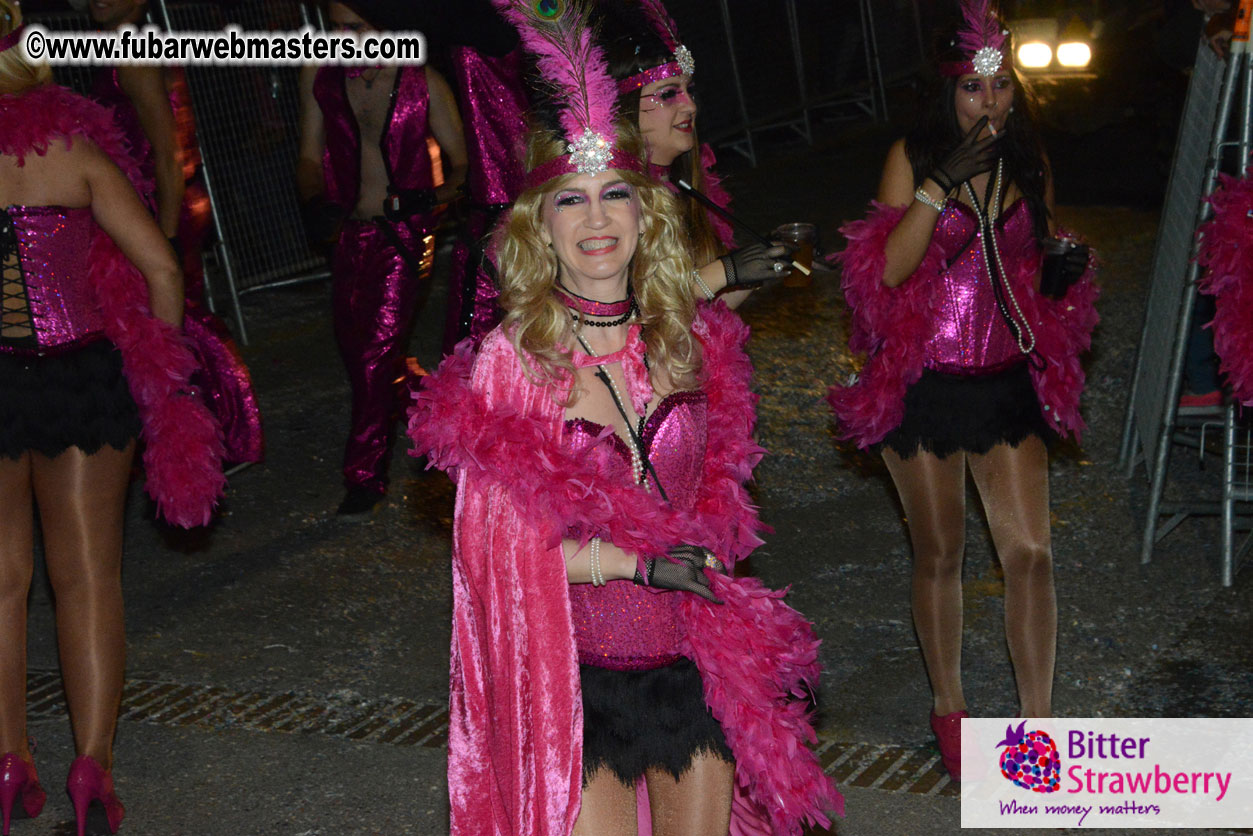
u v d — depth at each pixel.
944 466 4.13
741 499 3.16
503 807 3.03
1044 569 4.11
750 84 14.32
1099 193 11.80
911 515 4.21
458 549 2.98
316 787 4.41
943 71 4.01
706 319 3.21
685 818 3.04
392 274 6.32
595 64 2.95
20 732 4.19
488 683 3.02
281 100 10.25
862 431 4.21
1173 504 5.68
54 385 4.03
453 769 3.06
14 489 4.05
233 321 9.69
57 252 4.02
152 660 5.33
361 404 6.48
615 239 2.94
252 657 5.32
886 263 4.04
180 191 5.83
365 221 6.34
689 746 3.02
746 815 3.33
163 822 4.24
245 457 6.21
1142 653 4.92
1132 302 8.75
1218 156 5.34
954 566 4.22
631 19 3.72
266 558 6.20
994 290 4.05
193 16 9.55
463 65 5.19
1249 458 6.24
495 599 2.93
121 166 4.18
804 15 15.07
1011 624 4.16
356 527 6.48
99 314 4.13
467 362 2.99
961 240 4.05
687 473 3.06
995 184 4.05
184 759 4.61
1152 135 13.59
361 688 5.05
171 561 6.21
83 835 4.13
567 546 2.92
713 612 3.02
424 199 6.08
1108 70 13.87
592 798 2.98
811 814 3.07
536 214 2.96
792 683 3.18
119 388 4.16
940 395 4.09
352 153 6.28
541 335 2.92
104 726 4.18
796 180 13.27
